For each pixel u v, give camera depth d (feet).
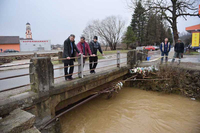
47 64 11.60
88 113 18.08
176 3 38.52
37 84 10.84
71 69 15.37
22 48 127.44
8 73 22.95
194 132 14.51
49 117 12.05
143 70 25.34
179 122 16.17
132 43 118.93
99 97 22.45
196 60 31.27
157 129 15.05
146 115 17.54
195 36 40.34
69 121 16.42
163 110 18.65
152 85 24.73
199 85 21.74
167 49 26.76
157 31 115.65
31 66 10.95
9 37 130.41
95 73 18.56
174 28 39.81
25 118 8.32
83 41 17.35
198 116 17.24
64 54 14.51
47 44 133.39
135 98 22.26
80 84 15.30
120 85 21.97
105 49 146.51
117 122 16.26
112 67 23.89
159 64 27.02
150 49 83.61
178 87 23.30
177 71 23.90
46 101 11.68
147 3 41.60
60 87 12.97
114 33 133.18
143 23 118.93
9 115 8.76
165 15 39.06
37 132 7.93
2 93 11.11
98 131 14.82
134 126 15.55
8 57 37.29
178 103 20.48
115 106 19.86
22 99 9.86
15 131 7.47
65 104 15.12
